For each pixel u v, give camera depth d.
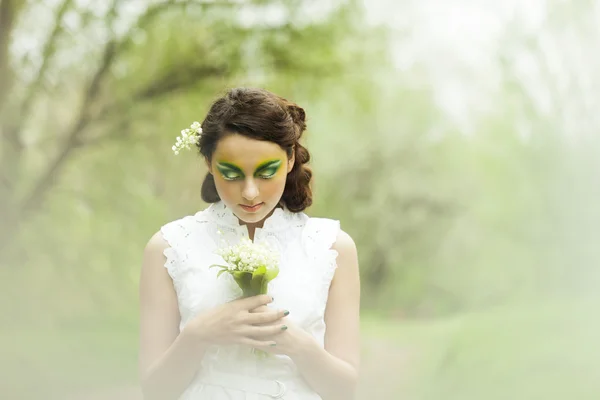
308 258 2.43
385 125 23.50
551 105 14.09
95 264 13.76
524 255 15.48
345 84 13.02
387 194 23.92
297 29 12.21
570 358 7.11
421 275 23.73
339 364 2.30
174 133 12.63
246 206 2.25
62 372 9.25
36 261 13.13
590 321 8.33
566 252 14.86
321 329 2.39
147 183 13.58
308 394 2.33
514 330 8.76
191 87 12.27
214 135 2.24
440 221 23.69
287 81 12.62
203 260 2.40
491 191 16.30
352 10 12.57
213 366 2.33
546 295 14.80
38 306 13.07
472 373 7.76
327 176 24.09
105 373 9.42
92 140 12.26
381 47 13.70
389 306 24.52
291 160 2.38
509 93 14.53
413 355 10.97
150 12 11.76
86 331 12.27
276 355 2.32
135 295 14.13
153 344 2.37
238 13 11.99
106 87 12.11
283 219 2.51
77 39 11.62
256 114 2.21
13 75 11.21
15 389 8.38
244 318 2.18
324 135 23.41
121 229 13.80
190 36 12.15
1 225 11.95
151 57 12.24
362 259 24.95
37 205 12.17
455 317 15.59
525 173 15.27
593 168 14.48
